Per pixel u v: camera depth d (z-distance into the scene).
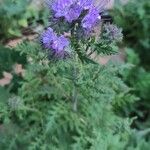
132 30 0.71
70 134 0.48
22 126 0.49
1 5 0.71
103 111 0.48
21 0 0.71
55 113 0.45
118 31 0.39
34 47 0.44
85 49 0.38
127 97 0.50
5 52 0.54
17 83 0.55
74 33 0.37
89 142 0.46
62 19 0.37
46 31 0.37
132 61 0.66
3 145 0.49
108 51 0.39
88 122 0.47
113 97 0.47
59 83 0.47
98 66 0.44
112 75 0.45
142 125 0.62
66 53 0.38
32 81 0.48
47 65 0.44
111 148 0.46
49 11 0.38
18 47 0.44
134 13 0.70
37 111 0.48
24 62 0.55
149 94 0.63
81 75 0.42
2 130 0.51
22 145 0.49
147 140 0.53
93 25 0.37
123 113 0.62
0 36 0.72
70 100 0.46
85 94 0.44
